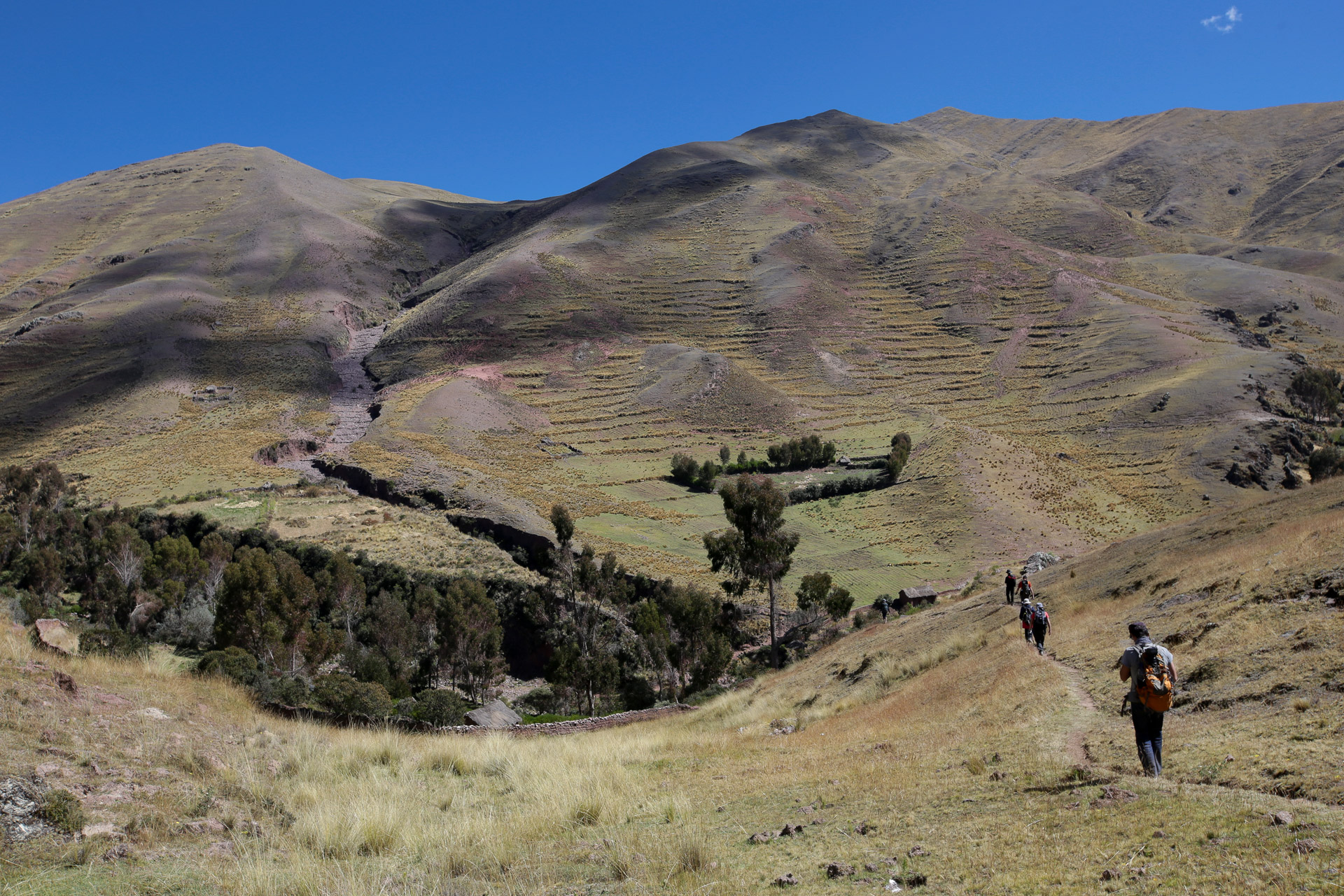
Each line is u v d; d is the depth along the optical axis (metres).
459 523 96.88
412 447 129.38
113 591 65.69
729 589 69.12
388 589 75.75
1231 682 11.03
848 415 146.38
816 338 183.62
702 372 163.38
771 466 122.44
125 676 16.28
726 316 198.38
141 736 12.18
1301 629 11.65
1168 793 7.44
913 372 167.38
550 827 10.11
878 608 56.91
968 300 195.12
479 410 150.75
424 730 22.36
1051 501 97.00
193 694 16.45
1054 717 12.45
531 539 89.69
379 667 50.72
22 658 14.36
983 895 6.06
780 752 16.75
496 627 62.25
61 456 137.12
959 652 23.50
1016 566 44.72
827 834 8.67
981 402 147.88
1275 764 7.50
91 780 9.94
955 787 9.69
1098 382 143.50
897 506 101.00
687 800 11.53
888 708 19.91
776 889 6.95
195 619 56.59
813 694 27.62
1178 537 26.88
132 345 187.75
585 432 144.25
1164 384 132.38
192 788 10.56
